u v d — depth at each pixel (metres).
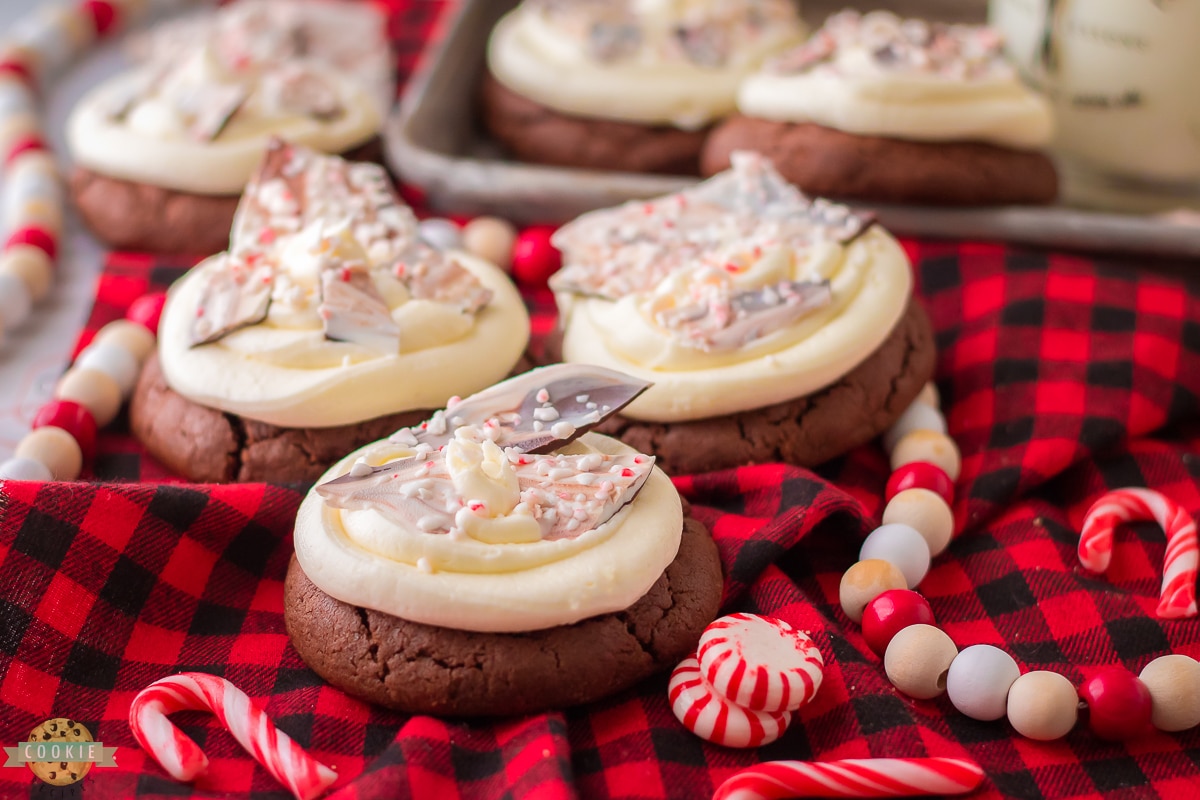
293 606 0.45
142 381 0.51
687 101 0.63
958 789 0.41
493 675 0.43
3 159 0.65
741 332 0.49
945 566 0.49
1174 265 0.58
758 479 0.48
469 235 0.59
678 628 0.44
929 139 0.58
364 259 0.50
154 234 0.59
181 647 0.46
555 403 0.46
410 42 0.80
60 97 0.75
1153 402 0.53
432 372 0.49
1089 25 0.58
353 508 0.43
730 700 0.42
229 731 0.43
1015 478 0.50
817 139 0.59
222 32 0.66
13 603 0.44
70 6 0.89
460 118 0.69
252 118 0.60
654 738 0.43
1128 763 0.43
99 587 0.45
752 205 0.53
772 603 0.46
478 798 0.41
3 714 0.43
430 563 0.43
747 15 0.66
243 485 0.47
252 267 0.51
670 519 0.45
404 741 0.42
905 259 0.53
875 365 0.51
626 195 0.59
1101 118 0.60
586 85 0.64
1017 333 0.55
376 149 0.63
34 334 0.57
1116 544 0.49
